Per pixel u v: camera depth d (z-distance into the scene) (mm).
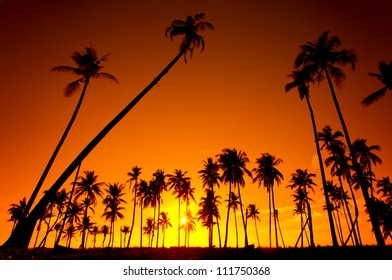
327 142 39344
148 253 19297
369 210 20375
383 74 27219
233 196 54125
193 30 24547
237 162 47469
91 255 17141
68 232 63188
